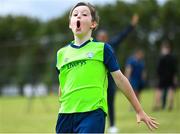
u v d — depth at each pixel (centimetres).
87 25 1023
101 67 1007
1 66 9906
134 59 3509
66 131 998
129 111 3600
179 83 7019
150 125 992
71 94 998
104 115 991
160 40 10100
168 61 3534
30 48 10638
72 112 986
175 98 4994
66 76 1023
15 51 10725
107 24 10812
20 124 2786
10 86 9362
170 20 10169
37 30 13175
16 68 9869
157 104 3550
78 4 1040
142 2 10669
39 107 4366
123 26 10762
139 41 9888
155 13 10350
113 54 1015
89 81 995
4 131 2419
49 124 2752
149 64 7431
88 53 1011
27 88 5003
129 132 2253
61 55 1043
